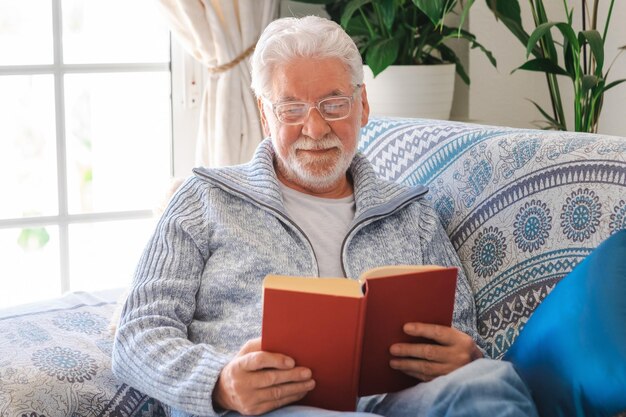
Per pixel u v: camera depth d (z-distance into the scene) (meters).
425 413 1.23
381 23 2.58
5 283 2.84
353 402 1.35
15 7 2.70
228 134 2.65
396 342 1.41
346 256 1.69
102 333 1.86
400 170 1.98
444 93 2.56
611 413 1.18
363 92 1.81
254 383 1.33
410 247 1.74
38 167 2.81
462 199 1.80
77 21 2.77
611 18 2.57
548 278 1.60
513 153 1.72
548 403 1.28
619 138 1.59
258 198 1.69
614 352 1.19
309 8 2.85
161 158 2.94
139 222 2.94
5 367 1.66
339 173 1.70
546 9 2.78
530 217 1.66
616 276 1.29
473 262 1.75
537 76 2.84
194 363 1.45
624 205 1.50
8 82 2.73
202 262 1.68
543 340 1.33
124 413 1.66
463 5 2.72
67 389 1.63
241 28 2.63
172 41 2.82
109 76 2.83
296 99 1.66
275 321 1.31
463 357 1.42
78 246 2.88
